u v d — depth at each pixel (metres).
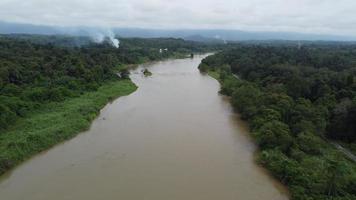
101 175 37.78
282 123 47.22
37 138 44.88
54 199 33.22
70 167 39.59
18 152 41.19
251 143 47.56
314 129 47.28
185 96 75.69
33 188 35.06
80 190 34.78
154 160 41.59
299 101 57.69
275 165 38.66
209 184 36.22
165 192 34.59
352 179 33.94
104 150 44.44
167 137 49.25
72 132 49.72
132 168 39.44
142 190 34.88
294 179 35.31
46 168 39.28
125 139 48.28
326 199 31.28
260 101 58.22
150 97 74.44
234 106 65.38
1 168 37.84
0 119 47.72
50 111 58.00
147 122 56.19
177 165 40.34
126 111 62.81
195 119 58.06
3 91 61.22
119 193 34.31
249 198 33.81
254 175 38.28
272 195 34.38
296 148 42.38
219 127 54.06
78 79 78.56
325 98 59.25
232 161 41.72
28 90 64.75
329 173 33.12
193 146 46.06
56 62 88.06
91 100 66.69
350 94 59.97
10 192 34.25
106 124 55.00
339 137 49.00
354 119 47.69
